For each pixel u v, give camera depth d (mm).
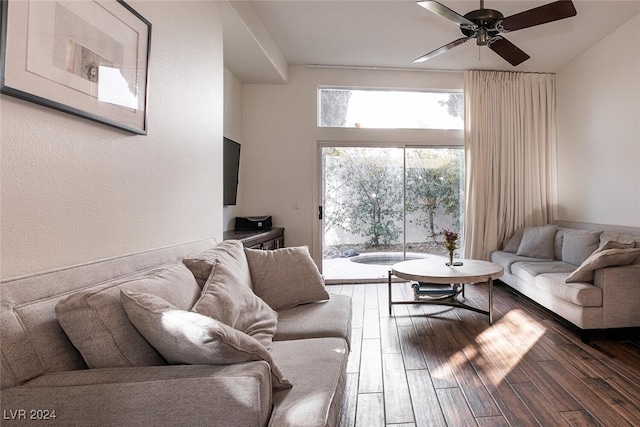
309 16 3398
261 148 4645
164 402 907
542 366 2223
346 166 4777
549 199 4699
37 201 1096
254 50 3547
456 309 3467
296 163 4660
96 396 899
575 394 1892
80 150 1274
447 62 4422
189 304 1348
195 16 2242
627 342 2596
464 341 2652
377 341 2678
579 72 4203
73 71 1215
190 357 998
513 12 3277
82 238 1280
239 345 995
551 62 4398
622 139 3549
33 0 1055
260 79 4457
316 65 4586
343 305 2133
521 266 3660
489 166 4621
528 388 1962
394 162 4809
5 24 964
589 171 4035
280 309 2084
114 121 1432
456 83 4750
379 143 4754
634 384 1986
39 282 1030
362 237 4805
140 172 1652
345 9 3281
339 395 1231
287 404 1060
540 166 4684
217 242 2510
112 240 1448
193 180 2221
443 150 4828
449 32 3699
